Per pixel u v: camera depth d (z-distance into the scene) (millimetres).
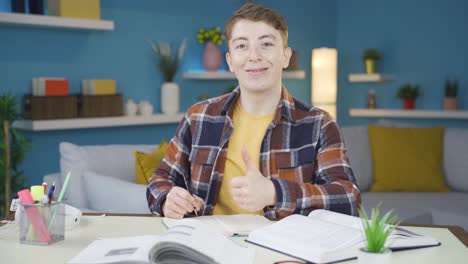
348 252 1138
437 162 3684
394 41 5465
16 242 1308
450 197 3434
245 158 1406
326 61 5227
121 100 4070
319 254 1111
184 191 1537
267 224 1423
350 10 5758
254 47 1651
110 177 2479
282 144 1740
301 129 1751
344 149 1726
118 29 4191
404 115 5254
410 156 3658
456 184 3662
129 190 2307
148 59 4391
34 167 3832
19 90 3707
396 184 3629
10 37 3650
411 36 5363
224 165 1771
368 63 5430
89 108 3883
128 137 4336
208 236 1189
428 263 1125
